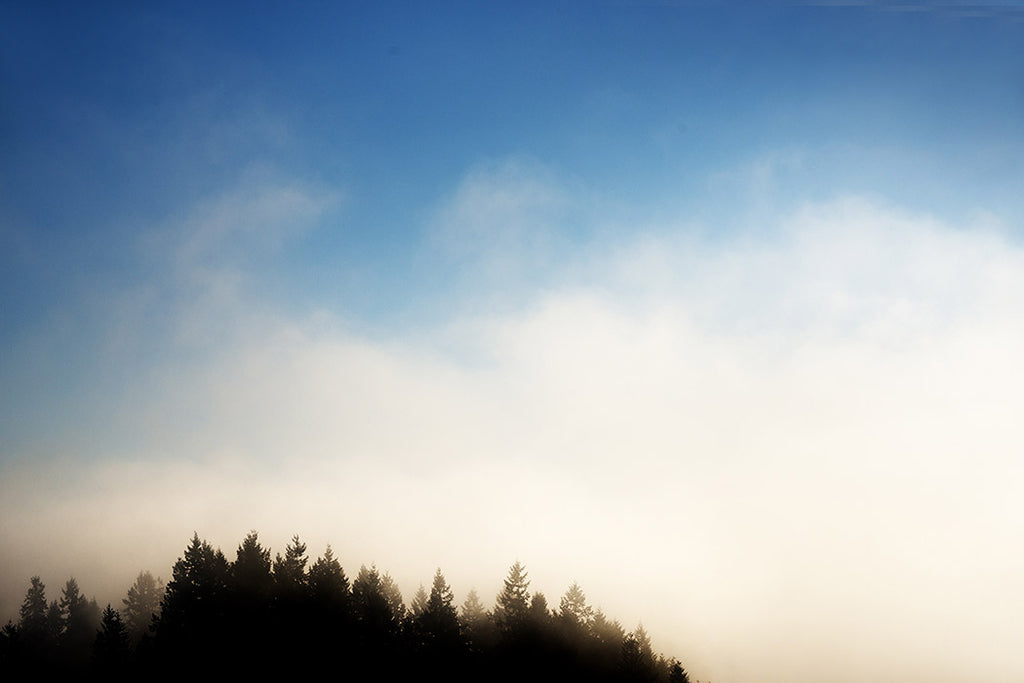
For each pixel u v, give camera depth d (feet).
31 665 99.66
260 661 81.56
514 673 103.50
